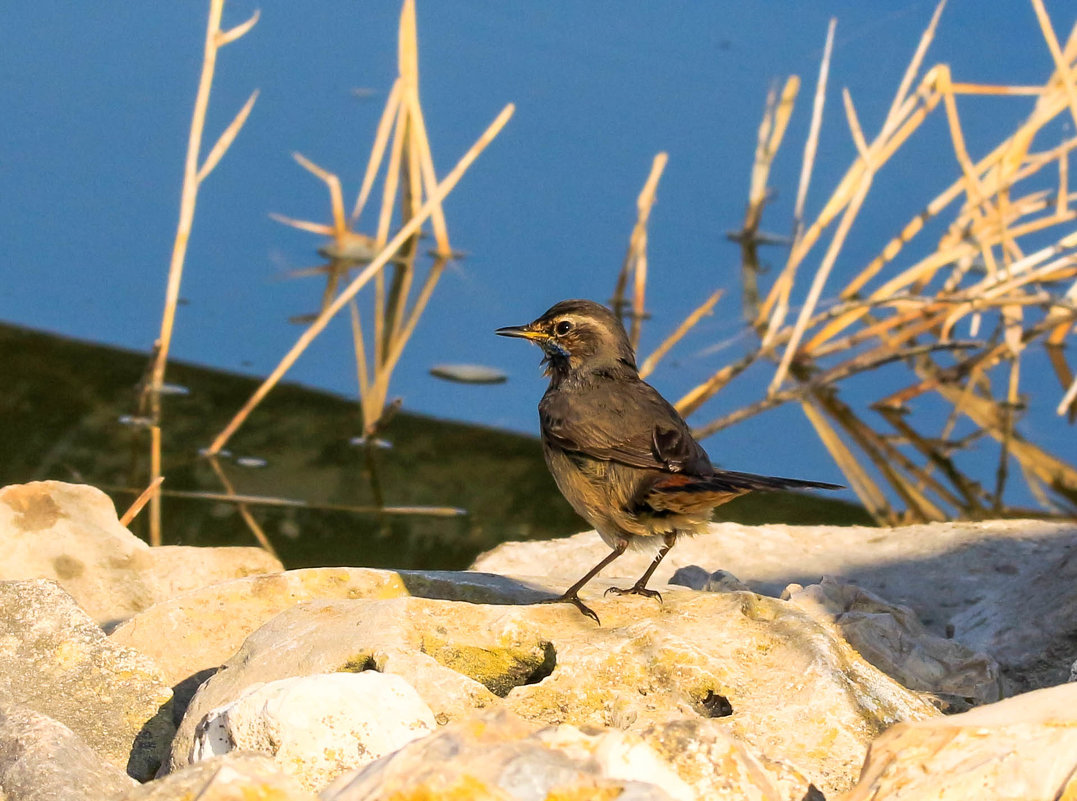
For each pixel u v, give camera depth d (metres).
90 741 8.19
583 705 7.76
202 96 14.81
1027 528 12.66
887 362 16.78
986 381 17.16
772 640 8.16
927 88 16.14
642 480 9.86
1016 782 6.10
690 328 17.42
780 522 14.80
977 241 16.66
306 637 8.27
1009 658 9.89
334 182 17.86
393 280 17.89
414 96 17.14
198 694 8.09
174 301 15.20
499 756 5.85
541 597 10.12
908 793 6.20
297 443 15.23
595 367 10.98
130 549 11.23
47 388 15.63
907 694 7.94
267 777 5.80
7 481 14.00
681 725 6.51
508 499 14.58
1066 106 16.17
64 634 8.80
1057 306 16.23
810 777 7.13
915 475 15.43
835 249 15.59
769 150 18.73
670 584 11.03
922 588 11.64
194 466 14.66
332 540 13.53
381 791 5.62
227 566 11.34
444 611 8.48
